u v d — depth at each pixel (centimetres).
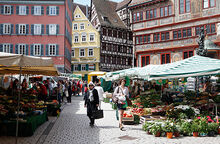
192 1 2833
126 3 5256
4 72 1134
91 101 923
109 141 693
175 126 762
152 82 1969
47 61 722
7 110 787
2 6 3491
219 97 1038
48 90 1620
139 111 1051
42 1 3519
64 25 3541
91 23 5425
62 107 1627
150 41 3167
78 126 932
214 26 2680
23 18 3512
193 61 987
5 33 3488
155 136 759
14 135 745
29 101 982
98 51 4853
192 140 702
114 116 1229
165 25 3027
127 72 1405
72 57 5084
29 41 3509
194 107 1059
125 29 5131
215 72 795
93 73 2747
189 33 2848
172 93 1703
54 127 902
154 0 3091
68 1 3956
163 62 3055
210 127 767
